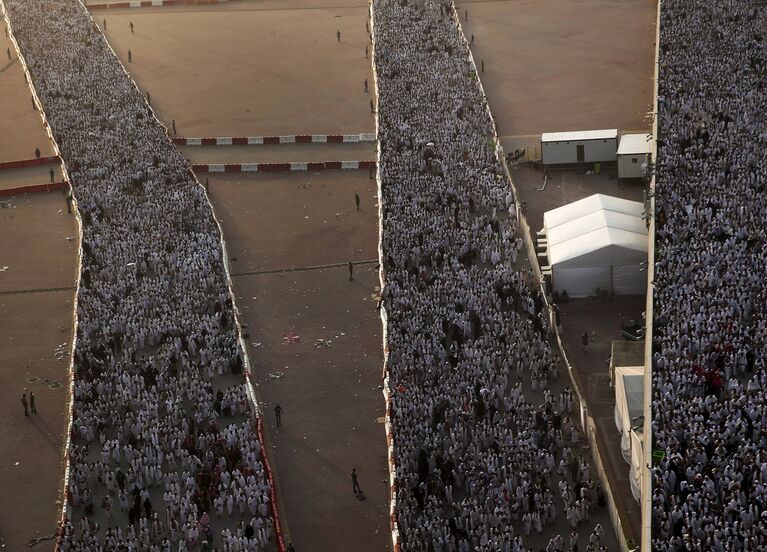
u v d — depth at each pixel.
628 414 86.12
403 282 114.75
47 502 89.06
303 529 84.38
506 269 113.12
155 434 91.19
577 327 107.31
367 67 192.38
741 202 117.62
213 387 101.62
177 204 137.50
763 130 137.38
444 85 172.62
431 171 143.12
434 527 78.88
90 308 113.88
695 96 149.12
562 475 85.50
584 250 110.62
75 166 153.12
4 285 125.44
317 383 103.19
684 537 70.81
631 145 139.50
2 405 102.31
